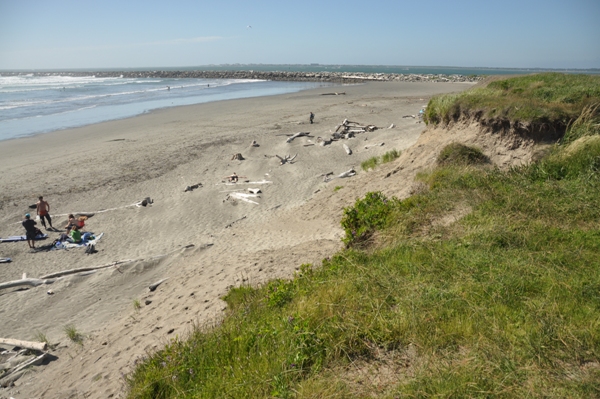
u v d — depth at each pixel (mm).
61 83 84812
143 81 95312
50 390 6637
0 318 9406
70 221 14031
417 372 4082
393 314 5020
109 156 22219
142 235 13727
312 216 13352
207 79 105750
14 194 16922
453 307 4988
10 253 12594
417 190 10312
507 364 3959
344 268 6555
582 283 5125
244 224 14109
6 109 40500
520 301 4934
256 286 7707
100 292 10406
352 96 52031
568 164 8906
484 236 6605
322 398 3938
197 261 11289
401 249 6816
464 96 14320
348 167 19578
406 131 25656
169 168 20234
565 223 6773
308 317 5215
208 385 4652
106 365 6688
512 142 11188
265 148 23688
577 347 4113
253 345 5156
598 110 10305
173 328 7148
